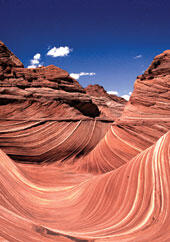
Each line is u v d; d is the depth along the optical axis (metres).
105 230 3.62
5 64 16.11
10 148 12.19
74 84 19.09
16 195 5.63
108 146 11.47
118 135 11.29
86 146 14.69
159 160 4.51
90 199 5.58
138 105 11.97
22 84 15.53
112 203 4.78
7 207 4.07
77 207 5.59
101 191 5.45
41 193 7.14
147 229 3.19
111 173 5.92
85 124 15.64
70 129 14.70
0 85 14.70
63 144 13.85
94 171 11.45
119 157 10.73
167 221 3.16
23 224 3.38
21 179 7.43
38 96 15.25
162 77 11.89
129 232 3.26
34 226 3.49
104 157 11.46
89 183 6.61
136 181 4.61
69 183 9.15
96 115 19.36
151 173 4.38
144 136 10.60
